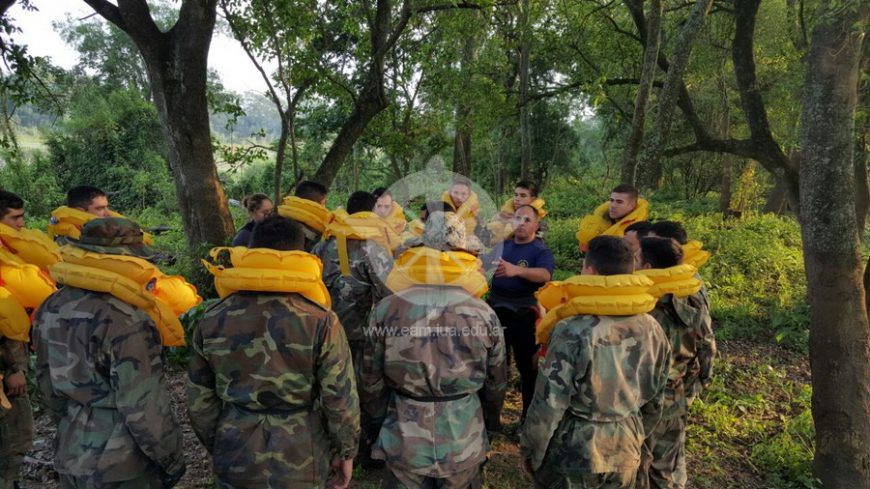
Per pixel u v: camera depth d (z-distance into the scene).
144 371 2.34
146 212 23.20
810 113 3.91
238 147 8.80
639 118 6.96
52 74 9.55
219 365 2.22
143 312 2.40
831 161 3.83
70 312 2.33
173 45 6.96
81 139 26.25
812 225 3.93
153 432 2.33
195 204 7.34
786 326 7.32
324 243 3.81
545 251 3.93
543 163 22.34
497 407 2.62
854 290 3.87
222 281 2.23
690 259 3.38
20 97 8.66
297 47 8.31
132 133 26.45
